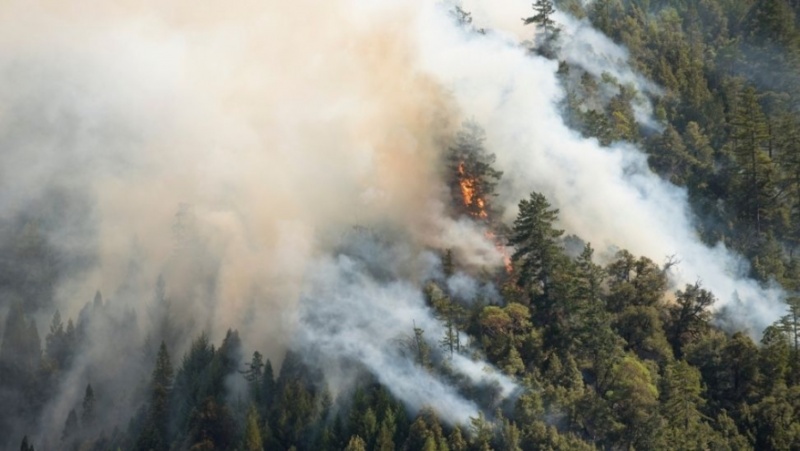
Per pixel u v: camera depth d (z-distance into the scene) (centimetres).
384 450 16162
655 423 16975
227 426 17675
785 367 18700
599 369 18300
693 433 17175
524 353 18325
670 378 17912
